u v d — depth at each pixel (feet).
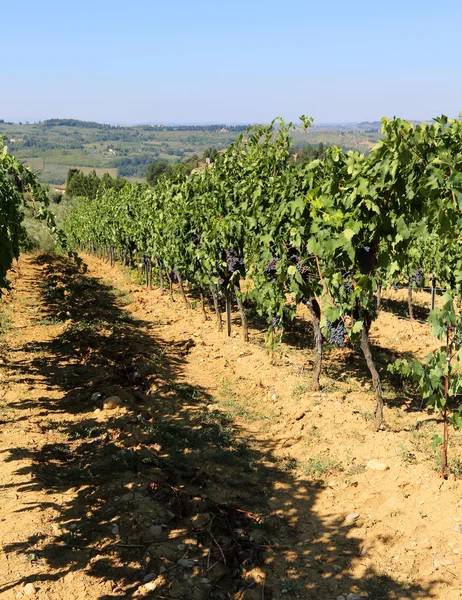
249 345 35.09
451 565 13.87
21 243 50.67
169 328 41.22
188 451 20.45
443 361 17.30
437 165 14.93
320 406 24.30
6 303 45.96
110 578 13.38
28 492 16.76
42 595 12.61
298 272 23.17
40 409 23.86
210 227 36.78
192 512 16.25
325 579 13.66
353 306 20.44
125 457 19.15
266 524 15.81
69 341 34.78
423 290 60.90
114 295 57.57
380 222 18.22
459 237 27.99
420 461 18.93
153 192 57.26
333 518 16.25
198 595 12.99
